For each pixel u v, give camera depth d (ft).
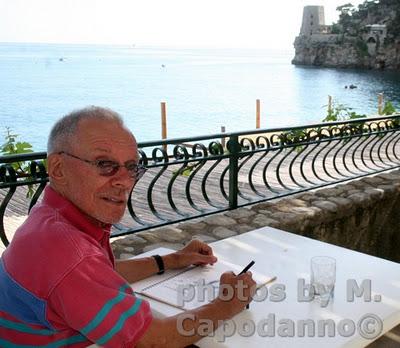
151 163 10.75
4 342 4.20
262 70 258.57
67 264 3.95
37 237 4.09
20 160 8.41
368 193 14.15
